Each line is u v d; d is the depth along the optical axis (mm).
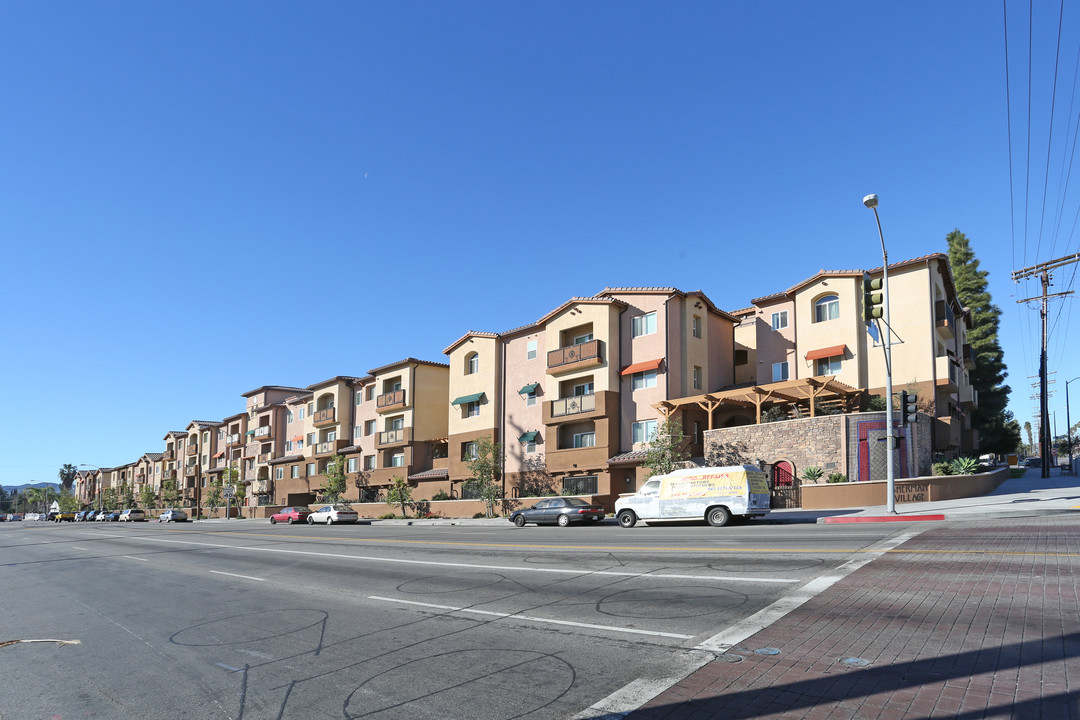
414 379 49969
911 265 32812
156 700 6555
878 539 14508
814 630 7414
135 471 113312
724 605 8938
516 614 9312
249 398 76750
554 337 39812
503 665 6922
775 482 29516
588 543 17797
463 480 44312
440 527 32469
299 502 65062
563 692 5996
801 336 35250
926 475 28734
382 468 51562
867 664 6172
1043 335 39000
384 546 21109
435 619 9352
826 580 10102
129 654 8484
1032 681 5547
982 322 53719
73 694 6922
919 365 31891
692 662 6574
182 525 53250
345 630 9023
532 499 37031
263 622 9938
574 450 36906
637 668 6531
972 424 51781
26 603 13359
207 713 6094
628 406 36125
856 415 27844
